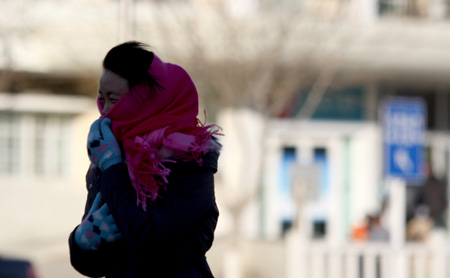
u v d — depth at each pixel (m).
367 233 22.28
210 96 28.98
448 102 40.41
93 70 30.36
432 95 40.22
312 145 38.94
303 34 28.53
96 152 4.93
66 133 37.91
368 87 39.25
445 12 37.34
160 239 4.79
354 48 31.73
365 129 39.34
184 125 5.00
